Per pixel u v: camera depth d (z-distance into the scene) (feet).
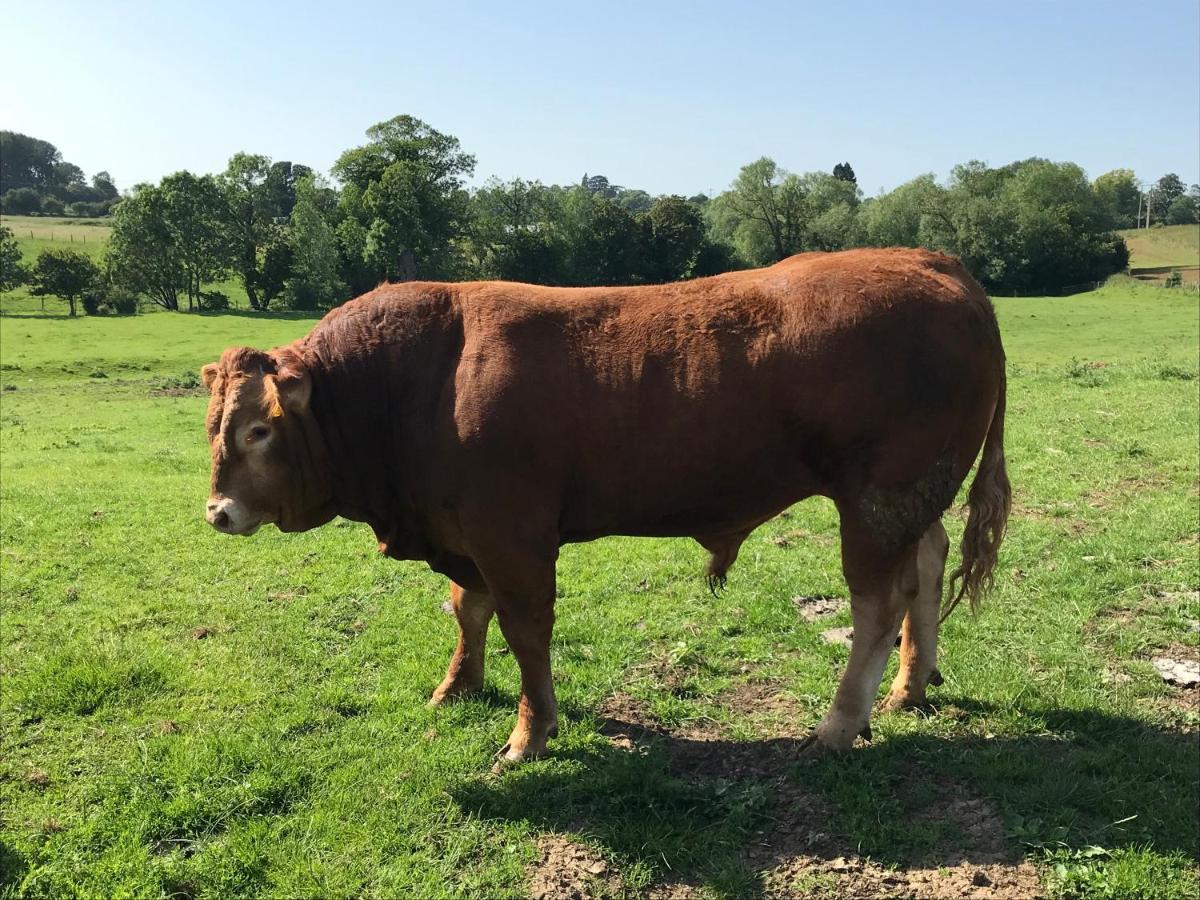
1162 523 24.62
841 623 19.99
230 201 228.02
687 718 16.30
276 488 14.32
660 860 12.30
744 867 11.97
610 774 13.97
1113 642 18.01
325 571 25.40
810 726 15.70
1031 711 15.42
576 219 256.52
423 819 13.34
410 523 15.44
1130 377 55.11
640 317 14.03
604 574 23.81
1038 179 269.44
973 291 14.33
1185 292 195.62
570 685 17.62
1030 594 20.66
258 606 22.57
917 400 13.34
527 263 252.42
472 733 15.85
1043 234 251.60
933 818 12.74
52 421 66.23
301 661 19.22
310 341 15.16
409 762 14.87
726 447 13.69
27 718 16.67
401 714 16.63
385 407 14.61
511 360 13.82
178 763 14.84
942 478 13.82
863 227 265.34
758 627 20.02
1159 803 12.62
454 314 14.58
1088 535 24.49
